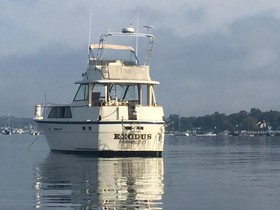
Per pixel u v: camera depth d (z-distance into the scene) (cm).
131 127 4606
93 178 2795
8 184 2539
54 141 5097
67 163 3841
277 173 3150
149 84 4950
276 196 2194
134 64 5031
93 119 4647
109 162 3941
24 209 1884
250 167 3591
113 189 2348
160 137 4722
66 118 4941
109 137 4588
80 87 4928
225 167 3575
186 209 1891
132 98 4959
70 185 2492
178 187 2447
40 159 4275
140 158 4491
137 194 2205
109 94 4884
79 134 4762
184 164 3828
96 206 1928
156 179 2770
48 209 1881
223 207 1938
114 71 4844
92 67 4894
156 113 4734
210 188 2422
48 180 2700
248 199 2114
